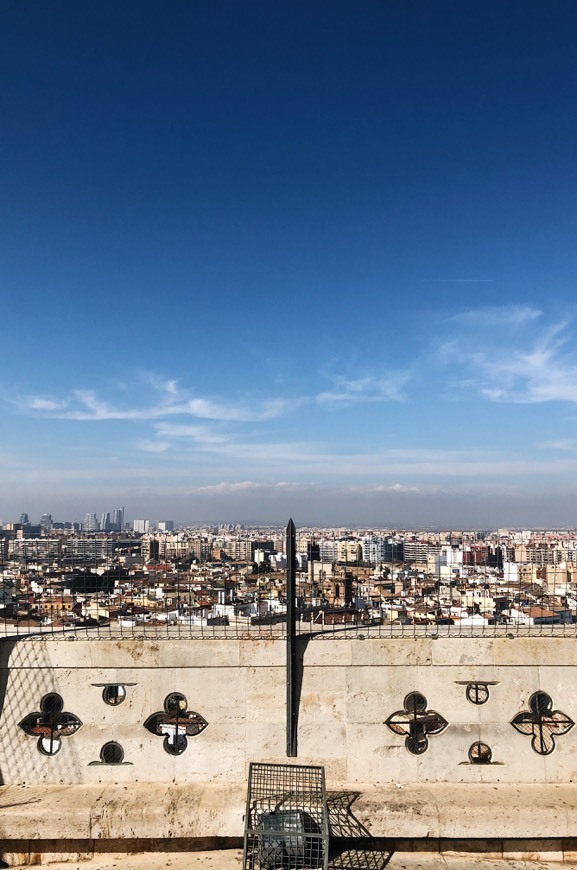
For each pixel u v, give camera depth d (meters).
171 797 8.60
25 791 8.91
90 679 9.32
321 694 9.33
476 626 9.77
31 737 9.24
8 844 8.32
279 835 7.79
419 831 8.21
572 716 9.27
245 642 9.44
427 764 9.19
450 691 9.34
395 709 9.30
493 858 8.30
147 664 9.35
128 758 9.20
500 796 8.68
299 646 9.43
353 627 9.85
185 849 8.41
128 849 8.37
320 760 9.16
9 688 9.34
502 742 9.23
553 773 9.16
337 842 8.38
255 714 9.28
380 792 8.77
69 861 8.27
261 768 8.91
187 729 9.30
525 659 9.37
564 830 8.20
